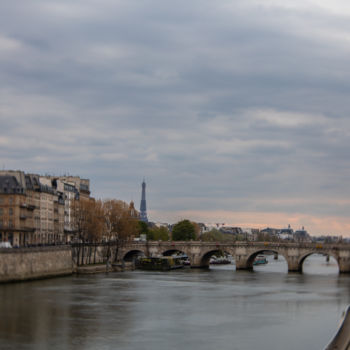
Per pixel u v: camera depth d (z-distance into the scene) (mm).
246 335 141625
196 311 173375
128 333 141250
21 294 196625
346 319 67000
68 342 131750
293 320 160750
